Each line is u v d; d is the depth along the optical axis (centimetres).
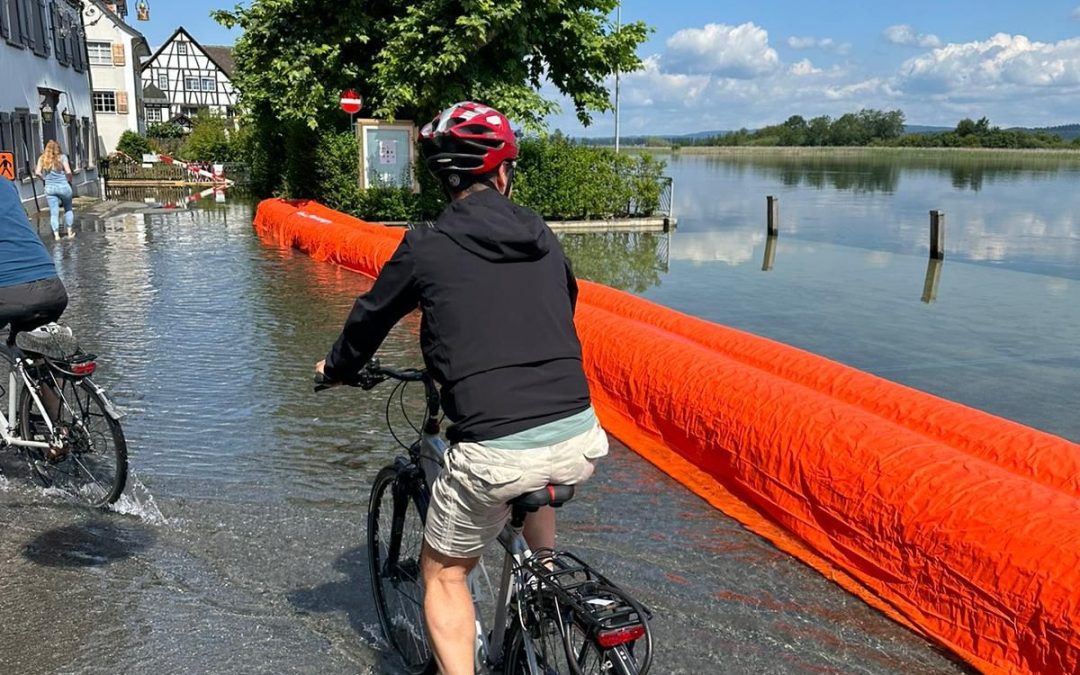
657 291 1180
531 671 235
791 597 374
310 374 692
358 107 1978
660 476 507
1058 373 767
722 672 320
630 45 2114
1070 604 297
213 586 371
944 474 371
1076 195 3275
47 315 446
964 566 336
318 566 390
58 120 2473
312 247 1368
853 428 421
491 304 234
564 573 230
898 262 1507
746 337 652
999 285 1259
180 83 7150
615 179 2105
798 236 1933
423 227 243
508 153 244
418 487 292
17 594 361
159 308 939
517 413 230
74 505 446
